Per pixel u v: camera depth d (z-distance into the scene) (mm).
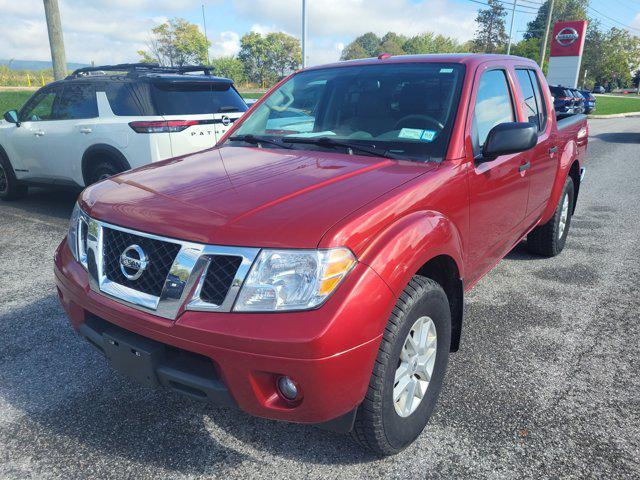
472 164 2676
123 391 2801
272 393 1873
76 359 3123
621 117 28984
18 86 44344
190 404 2688
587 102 26484
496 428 2475
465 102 2773
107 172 6035
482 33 80250
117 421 2553
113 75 6012
